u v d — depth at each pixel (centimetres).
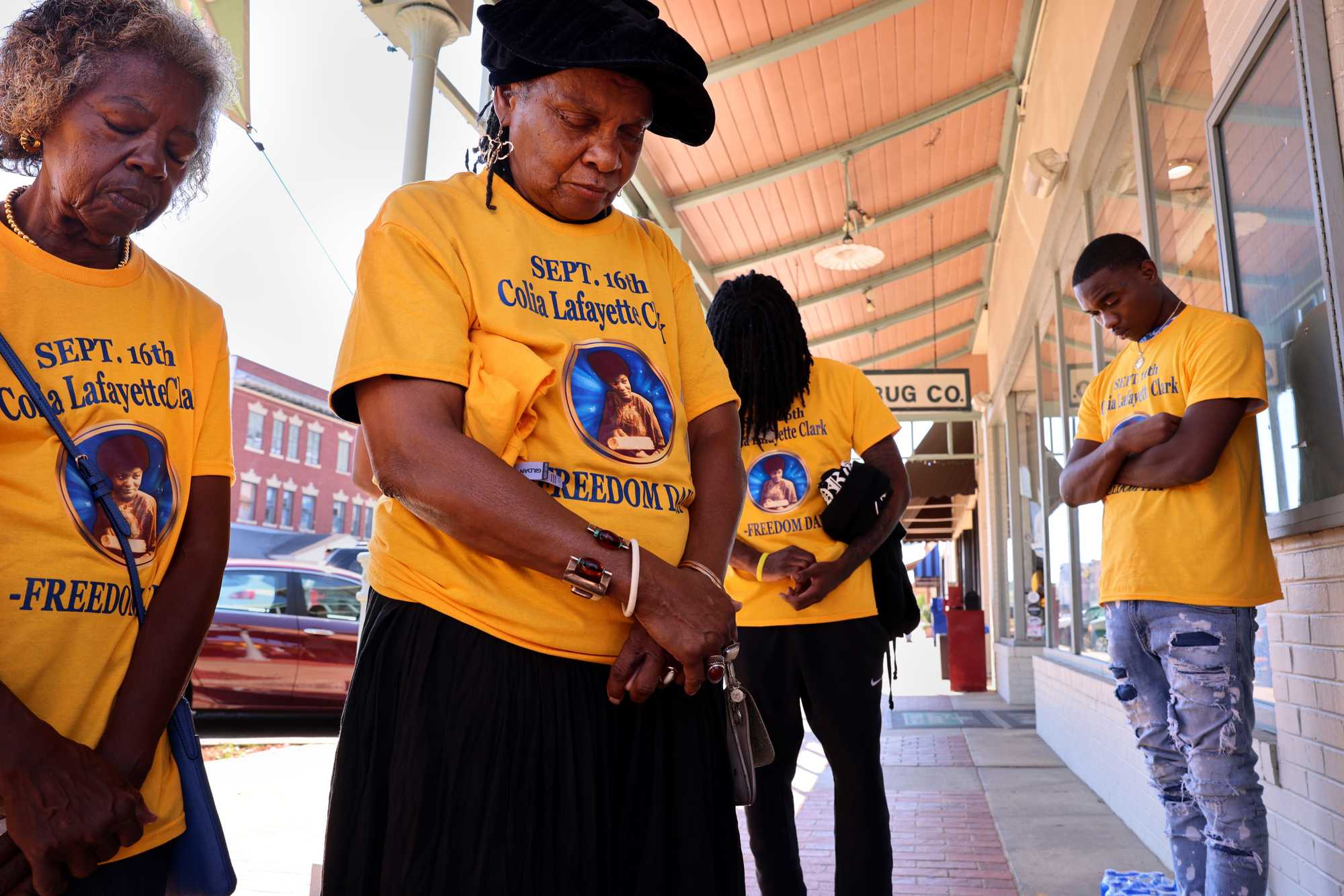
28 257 129
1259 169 298
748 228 926
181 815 136
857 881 252
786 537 273
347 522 4009
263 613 892
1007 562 1323
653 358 149
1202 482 262
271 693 877
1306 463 272
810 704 265
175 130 133
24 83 127
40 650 121
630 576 126
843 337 1339
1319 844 260
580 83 138
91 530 126
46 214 133
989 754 693
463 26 344
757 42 641
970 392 1074
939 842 429
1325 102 245
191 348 145
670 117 152
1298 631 276
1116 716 476
